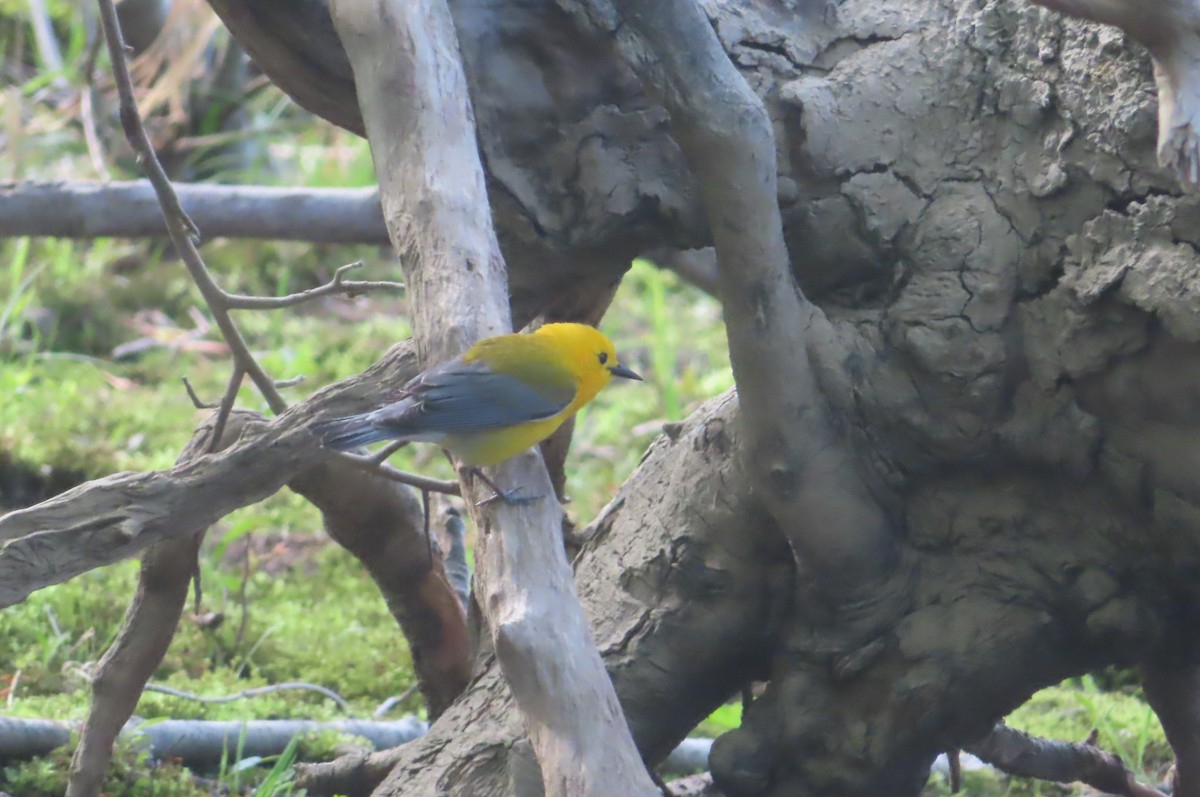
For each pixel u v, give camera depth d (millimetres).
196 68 17109
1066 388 6066
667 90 5680
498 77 6430
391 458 15812
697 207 6574
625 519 7379
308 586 13242
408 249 5363
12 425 15000
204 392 16688
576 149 6539
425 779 6746
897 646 6605
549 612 4645
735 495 6840
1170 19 5211
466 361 5086
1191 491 5883
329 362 17750
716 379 18062
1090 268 5895
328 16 6270
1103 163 5852
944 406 6270
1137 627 6359
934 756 6871
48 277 19250
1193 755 7598
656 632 7004
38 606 11414
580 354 6477
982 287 6168
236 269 20281
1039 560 6473
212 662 11508
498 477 5094
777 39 6609
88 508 6234
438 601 8648
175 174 20469
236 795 8820
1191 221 5641
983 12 6387
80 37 20328
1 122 19141
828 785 6785
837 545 6410
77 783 7504
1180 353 5691
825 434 6336
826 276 6645
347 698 11281
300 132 23109
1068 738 10766
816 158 6438
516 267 6859
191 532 6543
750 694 7449
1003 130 6234
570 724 4422
